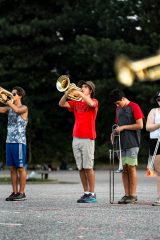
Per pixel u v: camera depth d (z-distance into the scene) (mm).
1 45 71688
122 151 18594
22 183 20234
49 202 19609
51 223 13922
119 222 14062
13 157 20031
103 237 11898
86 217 15023
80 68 76250
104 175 48938
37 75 73438
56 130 74750
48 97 73812
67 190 28234
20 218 14867
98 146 70000
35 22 70812
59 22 71750
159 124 17812
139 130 18703
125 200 18750
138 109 18641
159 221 14227
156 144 17812
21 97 20141
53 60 75188
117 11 69562
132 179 18703
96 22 72875
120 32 70562
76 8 73688
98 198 21766
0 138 32562
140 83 65188
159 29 66688
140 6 67812
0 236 12031
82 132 19125
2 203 19156
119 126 18641
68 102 19469
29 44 72188
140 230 12820
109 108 68500
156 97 18094
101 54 66812
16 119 20000
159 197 18078
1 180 38406
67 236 12023
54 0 73438
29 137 36312
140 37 69500
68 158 73375
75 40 70625
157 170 18016
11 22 72938
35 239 11664
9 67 72750
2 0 71750
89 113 19156
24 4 72812
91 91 19453
